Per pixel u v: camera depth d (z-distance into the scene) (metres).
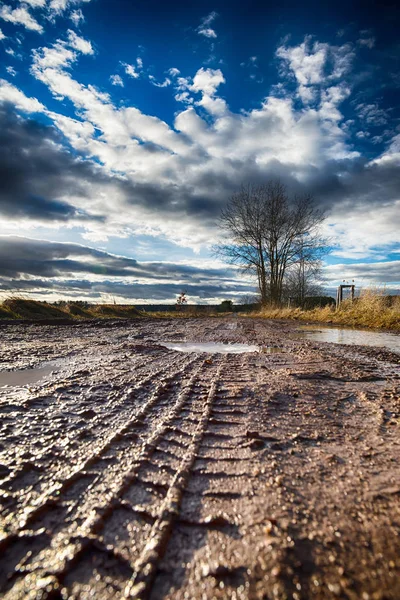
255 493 1.36
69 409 2.40
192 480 1.46
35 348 5.39
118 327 10.02
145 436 1.93
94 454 1.69
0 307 13.14
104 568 0.97
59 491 1.36
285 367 3.99
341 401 2.67
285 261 26.22
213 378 3.38
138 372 3.64
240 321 14.80
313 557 1.01
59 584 0.92
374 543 1.07
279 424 2.15
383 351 5.43
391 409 2.47
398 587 0.91
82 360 4.41
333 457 1.70
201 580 0.93
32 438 1.89
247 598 0.88
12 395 2.74
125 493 1.35
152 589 0.90
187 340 7.17
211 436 1.95
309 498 1.33
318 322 13.87
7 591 0.90
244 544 1.07
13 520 1.18
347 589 0.90
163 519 1.18
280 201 25.86
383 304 12.83
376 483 1.45
